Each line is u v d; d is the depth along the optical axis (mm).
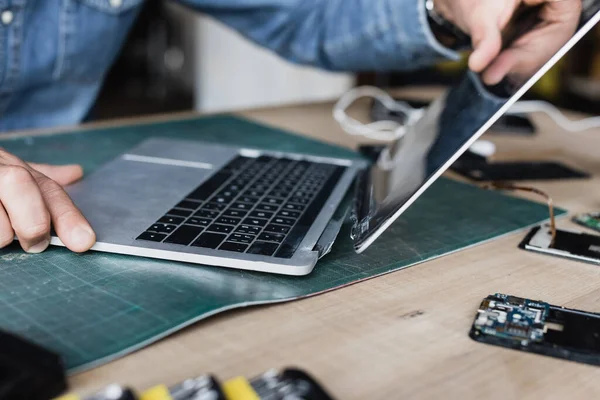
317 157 813
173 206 596
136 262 502
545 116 1223
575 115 1236
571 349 399
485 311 447
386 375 371
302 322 431
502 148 991
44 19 1058
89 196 614
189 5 1196
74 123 1178
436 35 901
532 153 968
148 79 4184
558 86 2588
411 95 1353
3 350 341
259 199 628
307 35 1095
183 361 379
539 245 583
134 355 384
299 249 512
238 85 2760
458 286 498
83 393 345
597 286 507
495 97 558
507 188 673
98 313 421
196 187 656
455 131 573
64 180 646
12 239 503
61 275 475
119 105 3723
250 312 443
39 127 1141
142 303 436
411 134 778
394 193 544
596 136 1084
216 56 2801
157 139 865
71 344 383
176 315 420
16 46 1034
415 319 440
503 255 567
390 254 553
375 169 728
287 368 347
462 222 646
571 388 363
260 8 1102
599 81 2576
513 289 496
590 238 606
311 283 484
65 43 1088
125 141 925
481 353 397
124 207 588
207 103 2930
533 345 402
